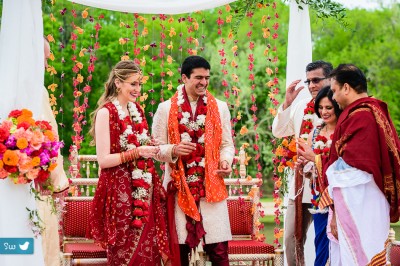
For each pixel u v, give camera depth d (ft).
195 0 19.67
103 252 17.67
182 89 17.84
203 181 17.40
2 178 15.60
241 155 20.93
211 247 17.43
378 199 14.92
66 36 57.21
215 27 66.64
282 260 18.45
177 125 17.46
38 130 15.81
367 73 69.51
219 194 17.28
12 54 16.49
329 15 20.53
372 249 14.82
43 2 25.39
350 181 14.85
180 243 17.19
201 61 17.39
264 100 62.18
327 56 71.05
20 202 16.19
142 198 16.39
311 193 17.38
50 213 17.20
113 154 16.22
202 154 17.43
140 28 57.41
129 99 16.70
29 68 16.58
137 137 16.66
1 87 16.37
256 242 19.12
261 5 21.40
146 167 16.52
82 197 19.74
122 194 16.25
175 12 19.95
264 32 20.81
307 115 17.98
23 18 16.61
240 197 20.20
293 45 20.24
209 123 17.52
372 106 14.98
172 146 16.94
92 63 22.18
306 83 19.93
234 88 21.65
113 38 57.82
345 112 15.20
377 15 71.72
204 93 17.63
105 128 16.34
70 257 17.29
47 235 17.12
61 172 16.79
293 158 18.78
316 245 16.99
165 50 57.06
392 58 69.87
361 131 14.82
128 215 16.24
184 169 17.42
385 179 14.84
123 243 16.17
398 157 14.93
